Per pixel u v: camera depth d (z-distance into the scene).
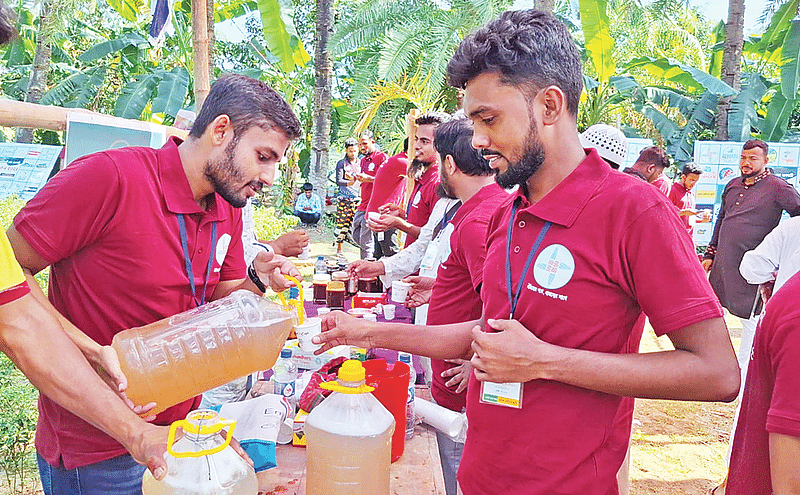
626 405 1.34
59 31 9.69
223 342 1.40
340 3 14.33
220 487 1.06
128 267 1.52
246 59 16.64
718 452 3.79
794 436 1.01
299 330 2.12
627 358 1.18
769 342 1.11
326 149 12.16
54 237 1.42
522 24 1.19
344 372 1.31
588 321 1.24
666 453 3.76
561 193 1.27
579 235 1.24
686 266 1.15
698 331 1.14
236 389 2.03
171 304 1.60
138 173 1.50
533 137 1.21
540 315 1.28
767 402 1.21
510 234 1.38
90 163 1.47
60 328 1.19
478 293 2.08
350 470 1.28
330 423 1.30
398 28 10.78
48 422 1.57
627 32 12.43
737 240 4.89
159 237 1.53
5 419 2.83
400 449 1.66
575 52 1.23
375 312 3.17
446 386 2.23
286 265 2.02
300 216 11.82
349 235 10.40
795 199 4.73
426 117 4.55
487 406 1.39
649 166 4.88
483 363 1.23
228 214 1.78
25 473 2.80
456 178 2.35
